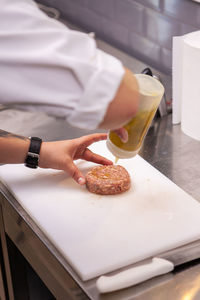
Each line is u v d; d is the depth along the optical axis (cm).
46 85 68
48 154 108
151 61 173
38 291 135
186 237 92
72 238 92
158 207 100
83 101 68
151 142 130
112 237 92
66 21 210
